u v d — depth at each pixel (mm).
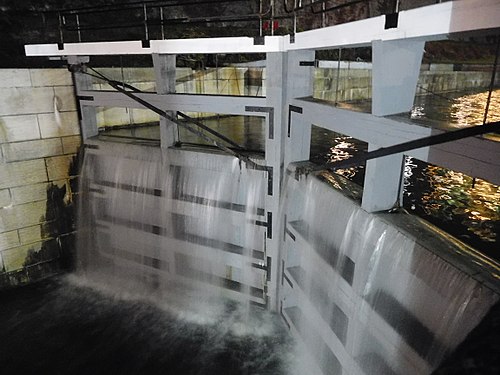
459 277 2566
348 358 4090
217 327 6230
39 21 9773
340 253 4199
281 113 5219
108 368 5461
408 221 3443
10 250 6953
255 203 5906
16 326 6285
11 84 6320
